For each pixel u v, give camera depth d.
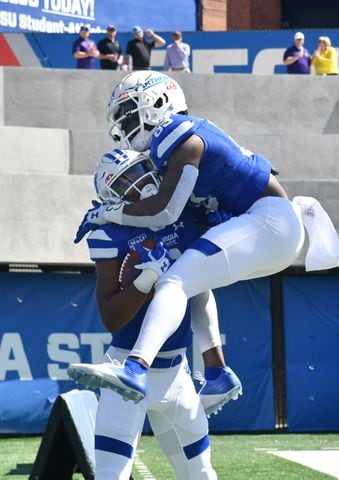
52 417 19.17
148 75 14.24
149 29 55.06
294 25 69.12
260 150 45.84
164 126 13.52
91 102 45.94
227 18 67.06
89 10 54.50
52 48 50.00
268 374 41.16
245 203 13.84
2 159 43.31
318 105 47.38
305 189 43.12
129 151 14.15
